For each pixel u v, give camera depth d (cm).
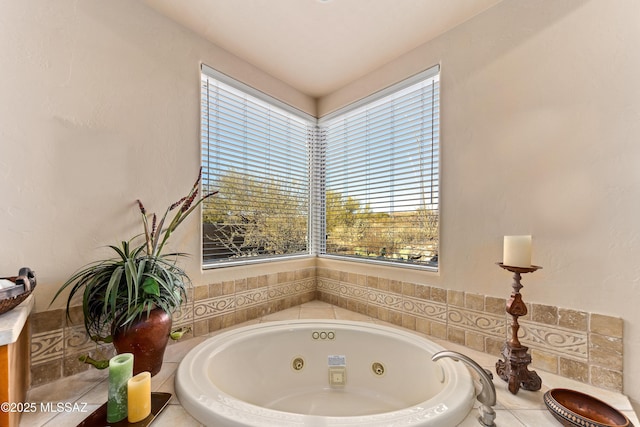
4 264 101
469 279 143
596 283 108
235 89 181
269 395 149
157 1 135
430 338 155
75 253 116
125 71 130
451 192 150
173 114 147
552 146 118
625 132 102
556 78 117
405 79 174
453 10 139
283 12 141
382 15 142
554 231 117
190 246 155
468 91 144
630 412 92
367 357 156
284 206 217
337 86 216
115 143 127
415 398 136
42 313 108
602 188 107
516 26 128
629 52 102
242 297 179
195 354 126
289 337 160
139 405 86
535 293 122
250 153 193
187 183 153
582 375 110
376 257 195
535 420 88
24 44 105
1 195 101
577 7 112
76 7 116
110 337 111
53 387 106
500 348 131
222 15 144
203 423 87
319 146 240
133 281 107
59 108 112
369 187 202
